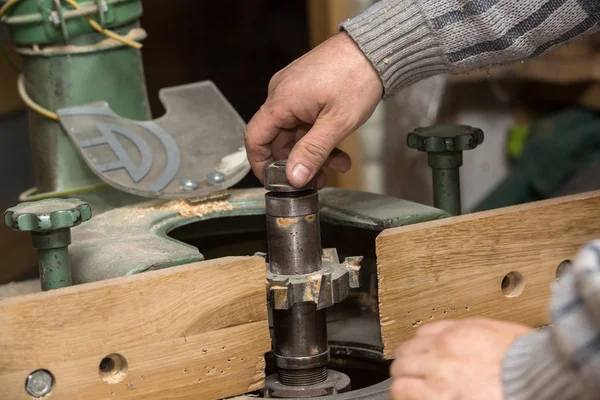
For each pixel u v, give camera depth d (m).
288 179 1.06
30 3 1.35
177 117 1.43
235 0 4.26
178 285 0.96
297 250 1.06
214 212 1.31
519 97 2.65
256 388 1.03
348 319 1.33
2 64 2.39
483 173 2.72
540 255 1.15
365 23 1.13
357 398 1.01
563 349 0.70
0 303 0.89
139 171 1.32
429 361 0.82
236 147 1.39
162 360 0.96
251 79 4.00
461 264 1.09
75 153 1.41
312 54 1.15
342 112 1.12
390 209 1.23
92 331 0.92
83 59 1.38
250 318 1.00
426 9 1.11
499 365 0.80
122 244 1.12
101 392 0.94
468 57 1.14
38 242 1.00
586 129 2.41
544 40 1.14
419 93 2.37
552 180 2.41
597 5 1.11
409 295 1.07
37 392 0.91
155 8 3.95
